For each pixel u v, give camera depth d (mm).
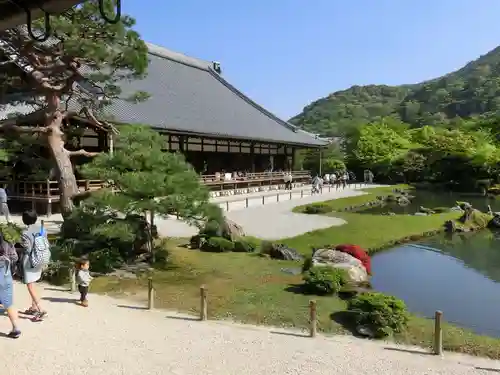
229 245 13820
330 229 18328
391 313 7379
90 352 5762
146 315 7609
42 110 17078
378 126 62656
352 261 11344
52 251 10406
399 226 20109
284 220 20547
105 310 7734
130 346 6047
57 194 19312
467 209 22375
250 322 7586
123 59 13414
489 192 43656
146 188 10055
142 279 10328
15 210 19875
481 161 45031
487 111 101812
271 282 10367
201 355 5852
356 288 9750
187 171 11086
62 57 13008
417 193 43375
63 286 9156
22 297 8102
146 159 10688
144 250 11852
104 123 16266
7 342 5965
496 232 20703
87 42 12141
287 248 13391
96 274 10445
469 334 7562
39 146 18922
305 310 8320
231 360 5719
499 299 10547
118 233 10281
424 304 10094
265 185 38938
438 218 22844
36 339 6113
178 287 9734
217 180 30828
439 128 65500
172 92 34250
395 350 6461
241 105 42469
